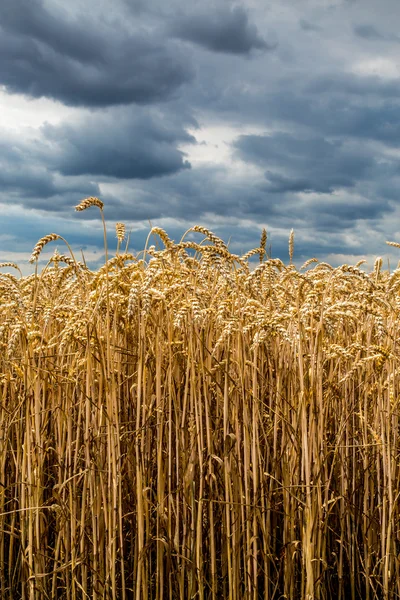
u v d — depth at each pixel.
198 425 2.19
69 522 2.31
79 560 2.22
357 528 2.44
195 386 2.21
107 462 2.29
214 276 2.55
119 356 2.34
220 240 2.21
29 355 2.25
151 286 2.23
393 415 2.39
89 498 2.29
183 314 2.15
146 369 2.32
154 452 2.39
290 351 2.38
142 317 2.16
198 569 2.20
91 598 2.28
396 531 2.39
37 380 2.24
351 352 2.31
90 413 2.32
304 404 2.15
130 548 2.41
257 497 2.24
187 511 2.31
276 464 2.35
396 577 2.32
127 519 2.38
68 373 2.32
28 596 2.31
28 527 2.27
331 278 2.30
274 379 2.51
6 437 2.37
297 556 2.35
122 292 2.35
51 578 2.34
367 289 2.37
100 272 2.29
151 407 2.27
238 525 2.20
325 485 2.26
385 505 2.36
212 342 2.37
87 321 2.17
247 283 2.36
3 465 2.36
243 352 2.22
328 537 2.47
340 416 2.52
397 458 2.42
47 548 2.40
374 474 2.55
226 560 2.28
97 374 2.32
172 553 2.31
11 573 2.44
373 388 2.41
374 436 2.35
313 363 2.19
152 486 2.38
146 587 2.19
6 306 2.38
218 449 2.31
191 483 2.21
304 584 2.26
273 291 2.61
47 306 2.41
